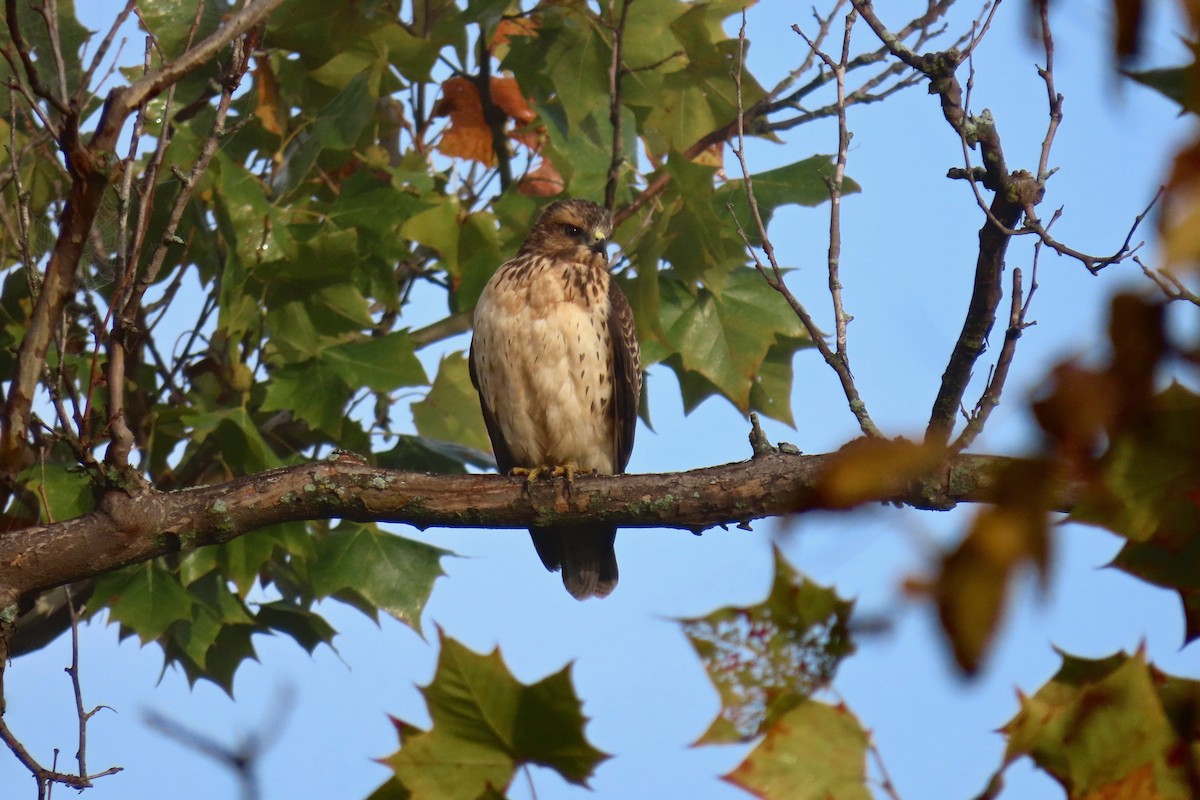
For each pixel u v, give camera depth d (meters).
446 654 3.29
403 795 3.30
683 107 13.02
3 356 10.88
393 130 13.03
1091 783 2.56
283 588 12.14
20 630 10.82
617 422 11.95
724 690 2.63
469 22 11.79
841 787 2.56
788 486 7.49
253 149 12.06
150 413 10.77
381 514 7.96
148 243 10.85
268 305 10.83
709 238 11.34
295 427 11.90
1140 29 1.54
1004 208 6.18
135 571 10.19
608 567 11.99
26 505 9.83
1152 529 1.70
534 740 3.31
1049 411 1.55
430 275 13.03
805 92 12.83
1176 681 2.62
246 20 6.17
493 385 11.73
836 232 7.12
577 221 11.73
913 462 1.68
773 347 12.47
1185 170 1.36
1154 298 1.51
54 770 6.94
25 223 7.00
